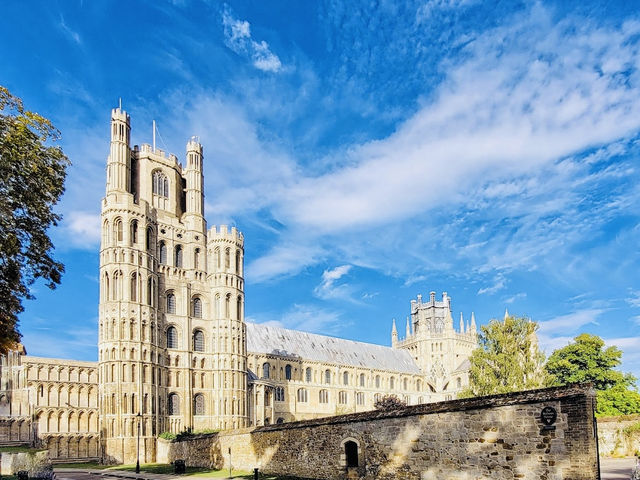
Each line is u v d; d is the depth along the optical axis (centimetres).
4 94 3775
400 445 4088
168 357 10062
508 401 3475
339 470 4531
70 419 9875
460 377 16688
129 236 9719
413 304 18850
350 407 14662
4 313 4034
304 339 14875
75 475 6681
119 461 8762
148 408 9256
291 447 5119
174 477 5588
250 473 5484
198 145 11631
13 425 9406
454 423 3756
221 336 10681
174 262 10644
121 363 9144
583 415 3130
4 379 9706
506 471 3431
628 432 6209
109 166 10225
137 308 9512
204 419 10262
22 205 3878
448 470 3744
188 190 11325
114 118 10375
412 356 17938
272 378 13000
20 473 5425
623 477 4334
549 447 3256
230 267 11062
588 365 10406
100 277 9656
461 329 18188
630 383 10312
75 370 10194
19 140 3697
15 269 3900
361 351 16300
